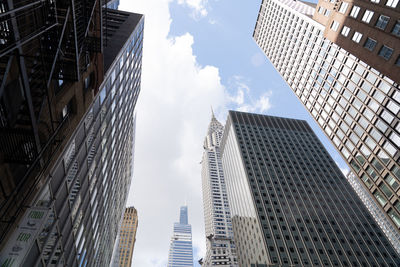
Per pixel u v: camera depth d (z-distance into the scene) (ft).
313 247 233.76
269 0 354.74
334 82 187.52
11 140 33.50
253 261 252.42
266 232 242.37
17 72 32.86
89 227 99.91
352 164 161.48
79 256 90.63
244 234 292.40
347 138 166.30
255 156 345.10
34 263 54.34
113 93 112.78
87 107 75.46
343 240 244.63
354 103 162.71
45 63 36.63
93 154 92.73
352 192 305.94
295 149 373.40
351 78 168.86
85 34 49.55
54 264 66.49
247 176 309.01
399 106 126.72
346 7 139.85
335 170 340.18
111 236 176.96
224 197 566.36
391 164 127.34
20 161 36.37
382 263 228.22
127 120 161.07
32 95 36.55
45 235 58.44
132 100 168.55
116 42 120.06
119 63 116.37
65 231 72.23
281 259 219.61
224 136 471.21
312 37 228.43
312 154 367.66
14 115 34.04
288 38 284.41
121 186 190.29
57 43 38.09
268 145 372.17
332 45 195.72
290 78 272.92
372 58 117.08
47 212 49.32
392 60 105.29
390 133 130.11
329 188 307.78
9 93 32.35
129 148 204.23
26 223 45.27
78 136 73.15
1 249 39.32
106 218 138.51
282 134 404.36
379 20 114.52
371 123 144.66
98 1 60.08
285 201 280.92
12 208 40.14
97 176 102.78
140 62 174.19
